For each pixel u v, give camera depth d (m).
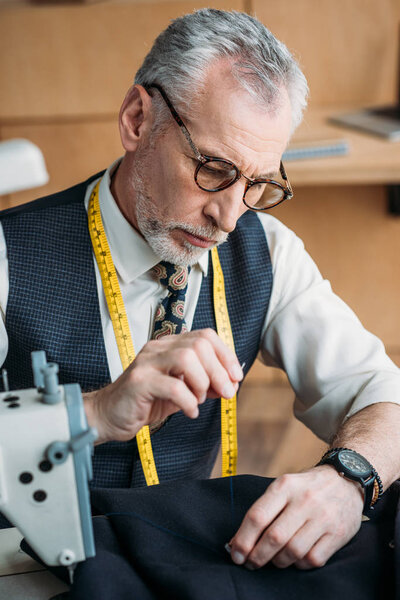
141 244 1.39
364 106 3.02
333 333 1.47
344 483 1.05
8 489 0.84
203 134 1.20
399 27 2.92
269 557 0.92
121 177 1.41
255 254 1.52
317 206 3.12
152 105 1.27
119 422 0.98
